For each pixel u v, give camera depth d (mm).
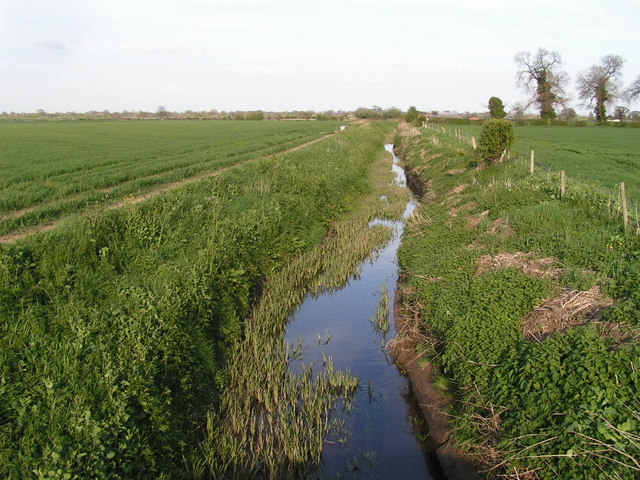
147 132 60250
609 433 4977
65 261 8953
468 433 6441
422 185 25188
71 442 5387
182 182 21547
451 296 9359
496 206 13484
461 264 10641
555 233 10289
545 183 14586
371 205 22188
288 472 6633
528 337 7219
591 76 79438
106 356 6605
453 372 7715
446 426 7148
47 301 7875
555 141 43906
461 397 7086
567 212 11609
